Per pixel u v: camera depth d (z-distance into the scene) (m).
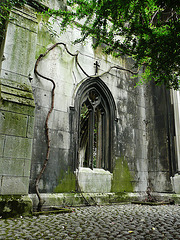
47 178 6.66
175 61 4.98
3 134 5.30
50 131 7.00
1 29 6.38
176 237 3.59
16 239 3.31
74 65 8.09
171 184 8.95
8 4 6.24
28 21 6.70
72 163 7.29
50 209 6.15
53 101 7.17
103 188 7.94
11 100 5.55
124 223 4.53
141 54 4.97
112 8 4.52
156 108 9.98
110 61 9.29
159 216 5.43
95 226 4.20
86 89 8.41
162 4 4.34
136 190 8.99
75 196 7.03
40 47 7.37
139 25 4.64
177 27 4.47
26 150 5.58
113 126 8.76
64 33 8.09
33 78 7.00
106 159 8.52
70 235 3.58
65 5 8.24
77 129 7.66
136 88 10.14
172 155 9.23
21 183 5.36
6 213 4.94
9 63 6.03
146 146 9.92
